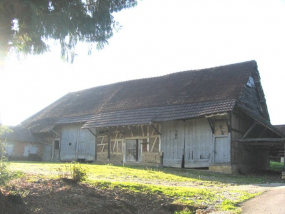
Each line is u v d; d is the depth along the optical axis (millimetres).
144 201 9445
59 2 8016
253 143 19969
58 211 7562
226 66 24781
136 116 23266
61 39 8352
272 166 31062
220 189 11984
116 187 10273
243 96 21891
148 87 27328
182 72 27188
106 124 24344
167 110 22141
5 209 6672
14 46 7734
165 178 15250
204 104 20641
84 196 8805
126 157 24453
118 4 8781
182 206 8867
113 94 29219
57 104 35031
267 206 8531
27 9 7270
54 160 30766
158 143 22844
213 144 20125
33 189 8602
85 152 27859
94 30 8547
